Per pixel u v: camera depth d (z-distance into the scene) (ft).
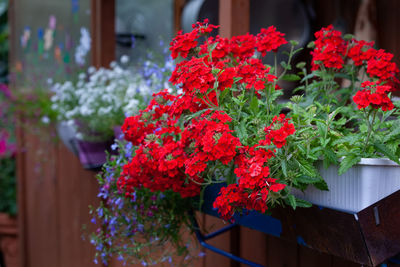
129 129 4.50
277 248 5.95
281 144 3.27
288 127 3.29
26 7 11.50
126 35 9.88
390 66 3.97
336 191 3.48
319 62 4.54
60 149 9.57
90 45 8.86
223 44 4.33
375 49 4.66
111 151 7.03
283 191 3.59
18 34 11.94
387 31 8.50
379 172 3.29
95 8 8.68
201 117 3.96
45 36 10.67
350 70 4.76
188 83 3.73
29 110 10.07
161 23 10.55
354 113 4.18
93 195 8.39
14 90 11.17
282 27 9.57
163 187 4.25
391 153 3.29
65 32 10.12
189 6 9.25
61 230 9.68
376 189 3.30
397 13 8.29
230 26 5.45
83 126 6.97
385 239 3.32
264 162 3.54
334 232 3.42
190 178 3.93
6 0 13.71
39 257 10.73
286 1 9.43
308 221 3.60
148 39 10.37
